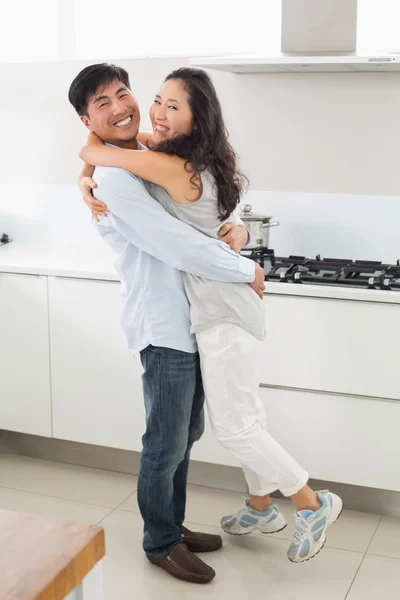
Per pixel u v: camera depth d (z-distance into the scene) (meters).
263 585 2.55
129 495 3.20
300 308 2.84
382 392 2.81
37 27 3.77
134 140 2.42
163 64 3.44
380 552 2.77
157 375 2.42
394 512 3.03
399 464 2.85
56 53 3.76
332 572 2.64
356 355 2.81
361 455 2.89
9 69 3.67
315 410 2.91
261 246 3.19
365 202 3.26
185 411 2.45
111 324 3.13
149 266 2.37
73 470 3.42
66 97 3.59
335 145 3.26
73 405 3.28
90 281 3.12
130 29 3.68
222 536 2.86
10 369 3.36
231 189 2.35
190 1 3.59
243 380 2.44
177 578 2.59
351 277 2.93
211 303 2.37
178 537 2.62
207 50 3.60
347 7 2.89
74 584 0.95
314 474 2.96
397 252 3.25
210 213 2.36
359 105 3.20
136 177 2.31
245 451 2.46
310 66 2.91
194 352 2.42
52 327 3.23
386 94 3.16
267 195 3.39
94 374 3.21
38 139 3.69
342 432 2.90
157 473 2.48
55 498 3.16
